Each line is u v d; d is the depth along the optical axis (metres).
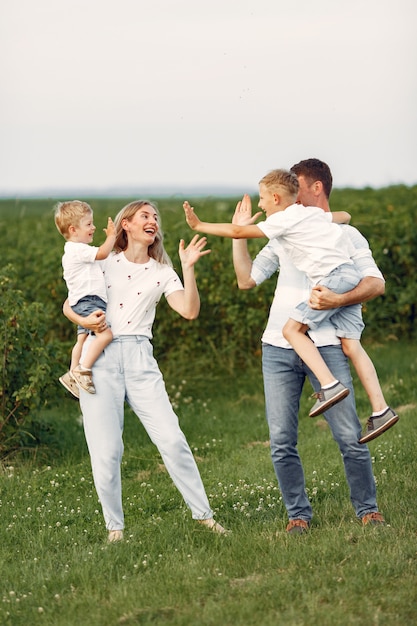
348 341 6.05
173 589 5.20
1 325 8.42
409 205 14.23
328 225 5.96
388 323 12.93
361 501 6.13
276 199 5.99
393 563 5.31
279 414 6.04
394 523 6.07
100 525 6.64
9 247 13.31
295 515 6.14
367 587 5.07
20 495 7.47
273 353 6.04
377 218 13.38
